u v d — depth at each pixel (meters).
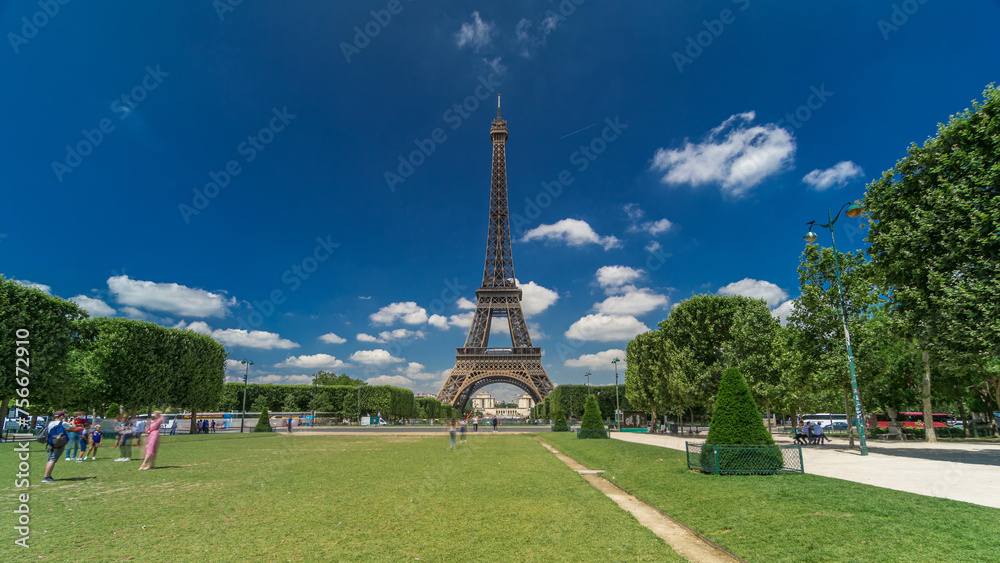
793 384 44.72
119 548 12.86
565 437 58.59
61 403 57.75
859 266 40.09
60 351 50.00
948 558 10.94
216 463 32.50
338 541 13.63
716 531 14.69
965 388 57.50
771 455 22.80
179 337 68.12
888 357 42.78
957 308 28.33
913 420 74.75
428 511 17.41
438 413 188.25
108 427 40.72
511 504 18.66
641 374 76.38
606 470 29.70
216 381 76.19
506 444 51.53
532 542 13.55
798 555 12.02
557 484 23.39
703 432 80.50
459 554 12.52
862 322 38.41
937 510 14.48
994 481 19.97
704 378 54.97
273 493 20.97
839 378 37.81
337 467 30.28
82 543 13.27
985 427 56.44
